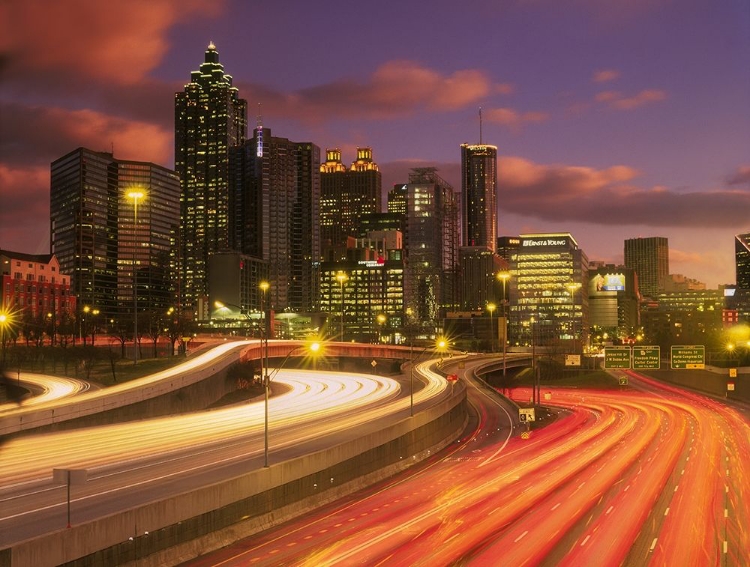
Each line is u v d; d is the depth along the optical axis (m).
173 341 183.62
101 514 44.38
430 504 57.84
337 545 45.69
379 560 42.38
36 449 70.50
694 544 46.00
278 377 162.62
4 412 91.12
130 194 133.38
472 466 76.81
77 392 119.19
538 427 110.31
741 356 190.62
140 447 71.62
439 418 91.69
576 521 51.75
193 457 65.50
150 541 40.53
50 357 159.62
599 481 67.00
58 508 46.00
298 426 87.25
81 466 61.34
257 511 50.06
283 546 45.66
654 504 57.25
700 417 121.62
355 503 58.84
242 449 70.00
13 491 51.28
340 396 124.06
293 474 54.44
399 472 74.12
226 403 131.62
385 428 72.06
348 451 63.62
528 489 63.53
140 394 101.31
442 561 42.12
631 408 136.88
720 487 64.12
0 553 32.41
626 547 45.22
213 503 45.56
